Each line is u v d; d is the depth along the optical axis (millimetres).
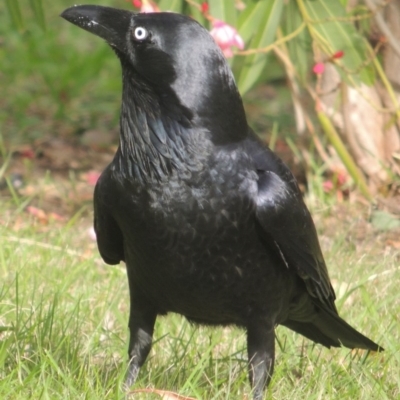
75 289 11695
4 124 20609
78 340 9852
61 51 23594
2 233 13047
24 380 8523
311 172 16047
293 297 9297
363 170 15398
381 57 15242
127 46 8320
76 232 14250
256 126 20594
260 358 8750
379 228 14273
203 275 8445
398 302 11375
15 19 14875
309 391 8930
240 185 8305
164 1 13094
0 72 23375
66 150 19031
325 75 15594
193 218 8242
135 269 8703
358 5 14992
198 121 8234
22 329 9773
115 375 8961
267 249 8570
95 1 26188
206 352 9273
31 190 16516
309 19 13125
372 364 9734
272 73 24625
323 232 14156
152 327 9039
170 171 8211
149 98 8297
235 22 13031
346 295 10914
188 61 8234
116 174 8406
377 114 15398
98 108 21562
